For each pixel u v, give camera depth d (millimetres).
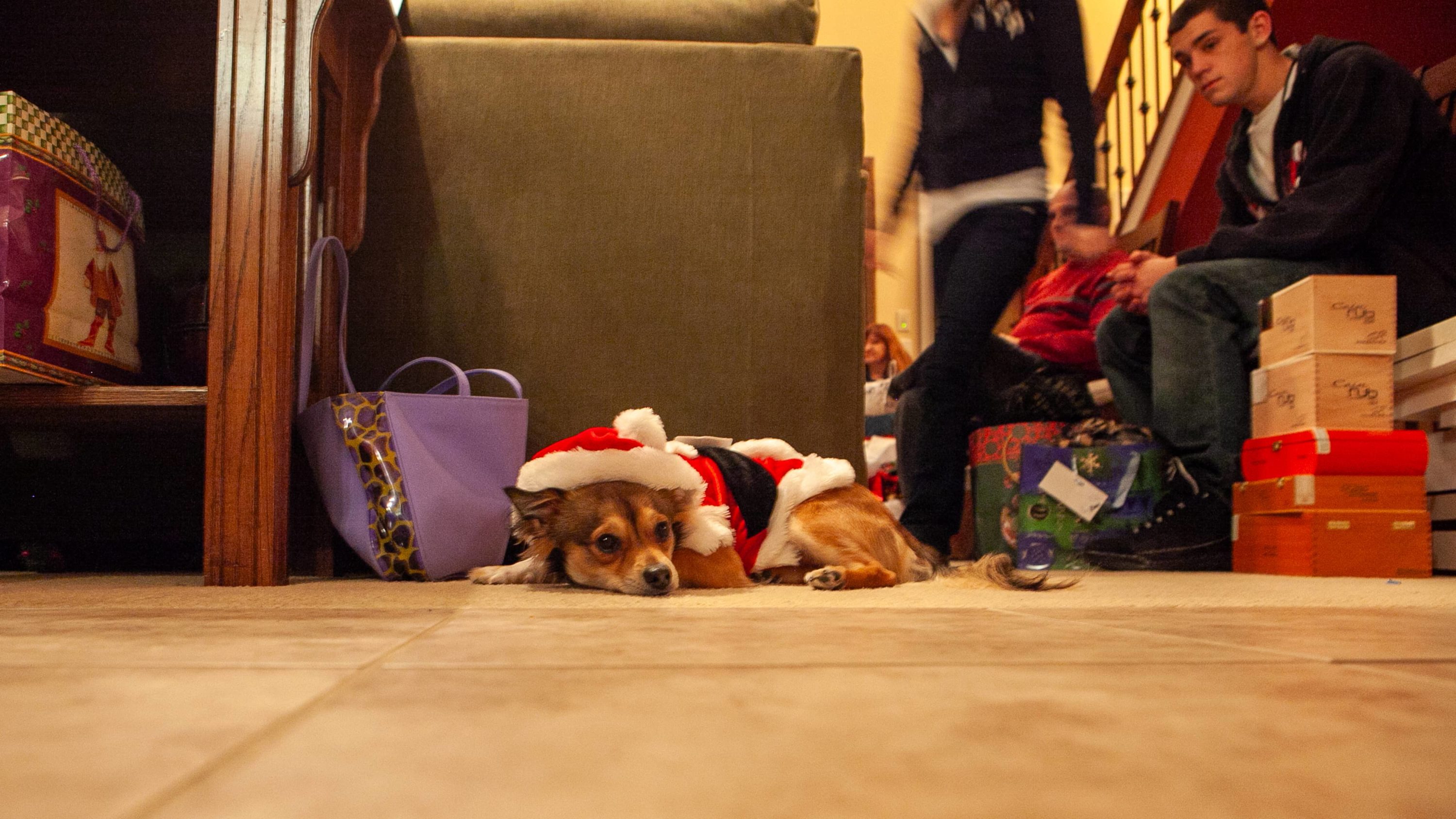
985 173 3619
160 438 3221
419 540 2514
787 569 2621
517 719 620
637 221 3182
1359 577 2891
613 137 3195
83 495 3215
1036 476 3568
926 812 420
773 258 3207
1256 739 568
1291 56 3955
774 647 1014
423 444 2598
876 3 7164
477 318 3143
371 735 572
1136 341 4102
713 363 3176
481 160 3170
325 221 2951
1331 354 3035
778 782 470
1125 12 6203
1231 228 3666
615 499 2346
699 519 2391
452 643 1042
